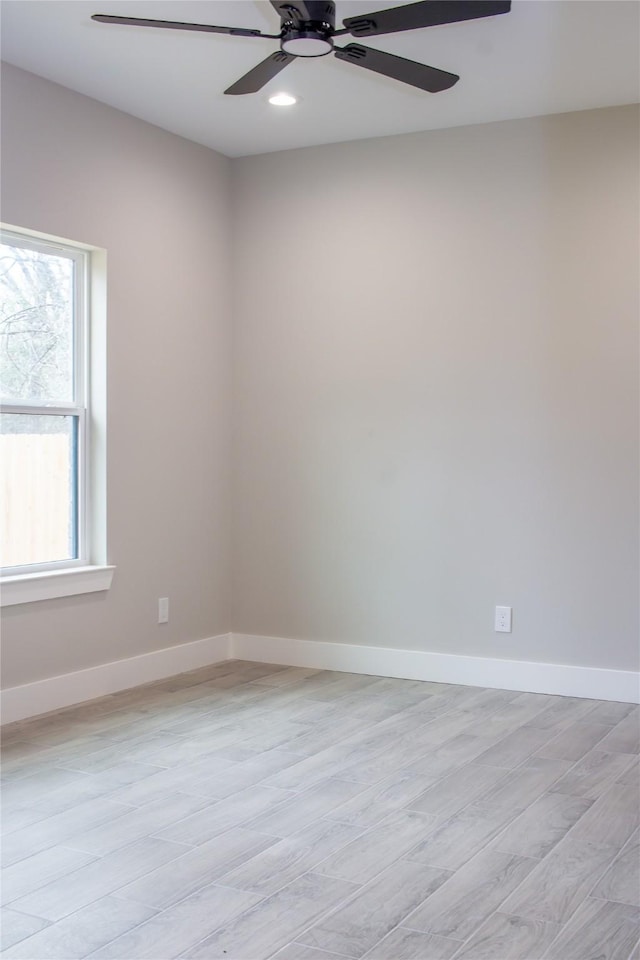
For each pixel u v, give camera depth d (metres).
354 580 5.06
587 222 4.52
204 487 5.16
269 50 3.85
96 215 4.42
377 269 4.96
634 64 3.97
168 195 4.86
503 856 2.79
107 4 3.44
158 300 4.81
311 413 5.14
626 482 4.48
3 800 3.20
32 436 4.27
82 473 4.51
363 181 4.98
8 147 3.97
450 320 4.80
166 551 4.91
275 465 5.24
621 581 4.50
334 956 2.24
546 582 4.64
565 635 4.61
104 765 3.56
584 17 3.53
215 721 4.14
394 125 4.75
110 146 4.49
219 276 5.24
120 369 4.59
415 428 4.89
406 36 3.69
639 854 2.80
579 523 4.57
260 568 5.30
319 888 2.58
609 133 4.47
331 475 5.10
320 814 3.10
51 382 4.36
